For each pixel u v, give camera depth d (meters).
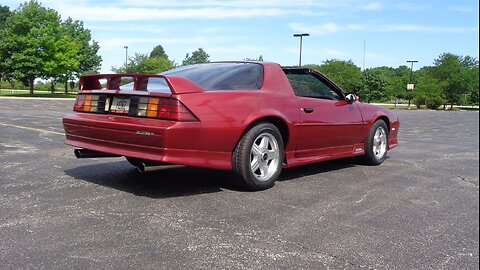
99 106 4.05
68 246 2.67
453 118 25.77
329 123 4.97
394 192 4.34
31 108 20.22
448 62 58.34
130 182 4.35
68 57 44.84
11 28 43.00
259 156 4.17
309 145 4.79
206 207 3.55
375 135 5.91
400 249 2.80
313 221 3.29
